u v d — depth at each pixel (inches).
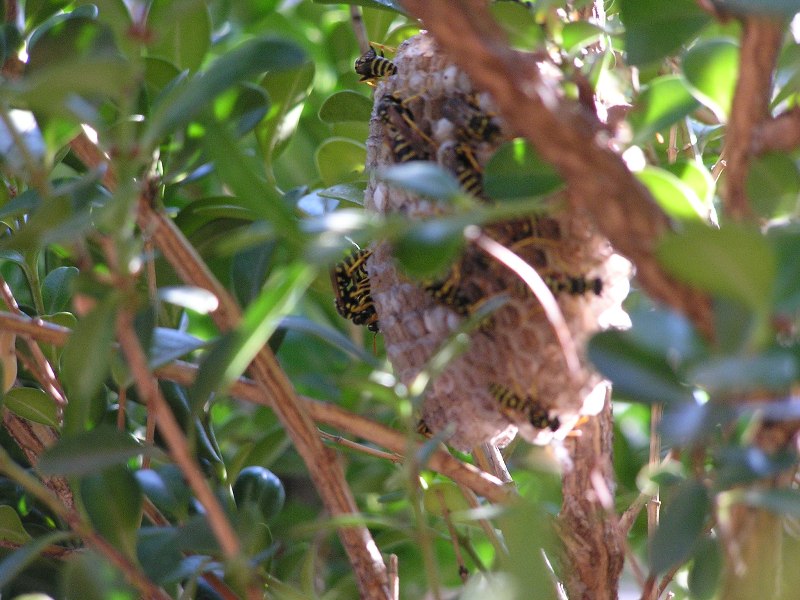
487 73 17.7
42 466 19.0
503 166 19.3
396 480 19.1
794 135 18.4
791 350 17.7
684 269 17.6
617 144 19.7
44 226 18.7
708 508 18.4
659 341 17.8
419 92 20.4
